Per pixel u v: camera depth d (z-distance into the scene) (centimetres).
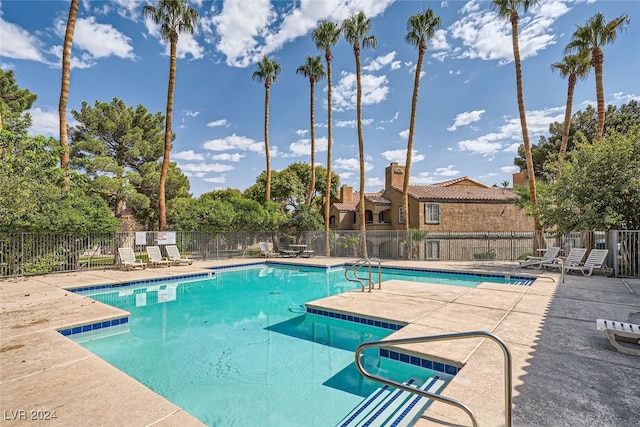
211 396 436
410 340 274
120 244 1545
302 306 943
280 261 1828
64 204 1320
